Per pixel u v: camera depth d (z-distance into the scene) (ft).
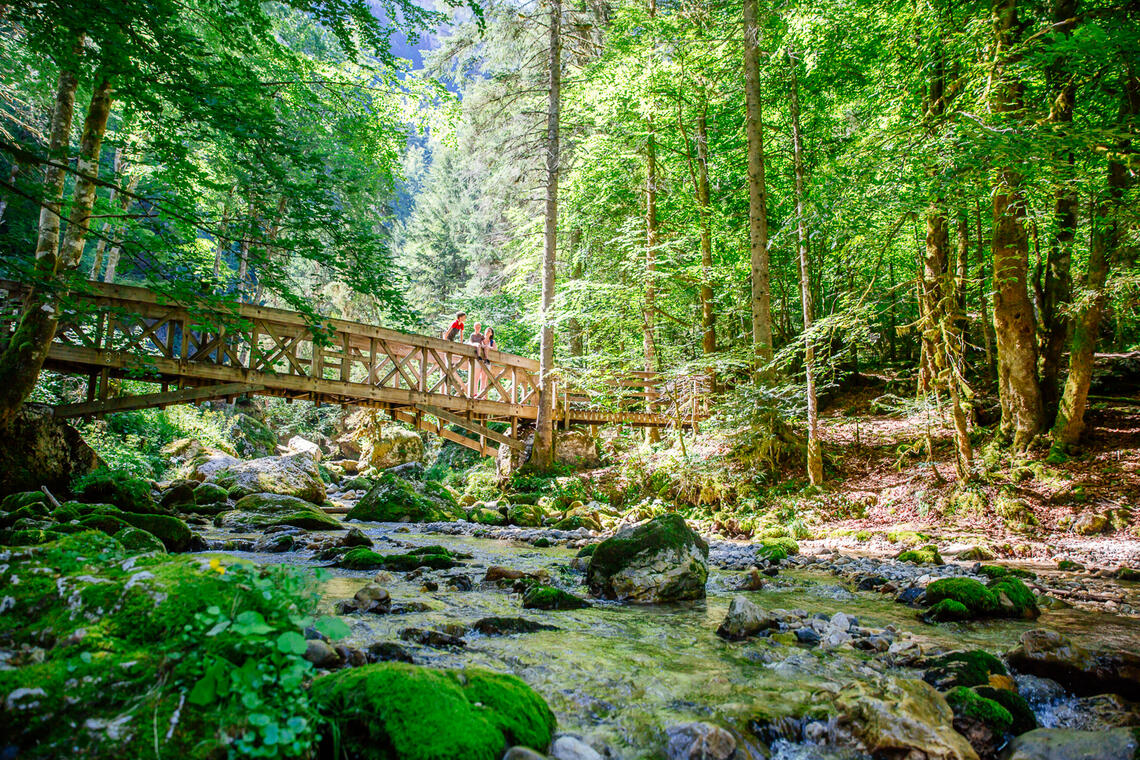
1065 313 33.22
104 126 27.02
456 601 15.76
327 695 6.92
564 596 15.94
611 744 7.98
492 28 56.59
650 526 18.39
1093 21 26.94
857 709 8.63
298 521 30.25
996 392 44.55
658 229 56.54
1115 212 27.76
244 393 43.34
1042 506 30.09
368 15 22.18
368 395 47.11
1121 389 42.73
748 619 13.48
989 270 40.65
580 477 50.26
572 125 61.57
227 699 6.06
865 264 51.26
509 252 76.95
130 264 21.93
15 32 28.50
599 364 55.01
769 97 49.14
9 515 20.44
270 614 6.97
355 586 16.90
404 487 39.17
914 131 29.01
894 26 37.78
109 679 6.09
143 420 53.78
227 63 21.71
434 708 6.79
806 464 39.75
